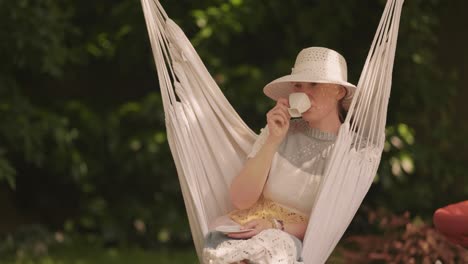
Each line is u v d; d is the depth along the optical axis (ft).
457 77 27.48
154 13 13.14
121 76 28.73
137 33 27.09
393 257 18.75
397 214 26.73
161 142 26.43
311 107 12.63
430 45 28.30
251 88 26.22
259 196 12.82
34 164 27.78
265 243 11.93
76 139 27.14
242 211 12.82
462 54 27.94
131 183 27.66
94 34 27.86
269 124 12.31
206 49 26.17
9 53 25.41
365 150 12.50
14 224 27.66
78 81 28.68
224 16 26.02
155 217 27.07
